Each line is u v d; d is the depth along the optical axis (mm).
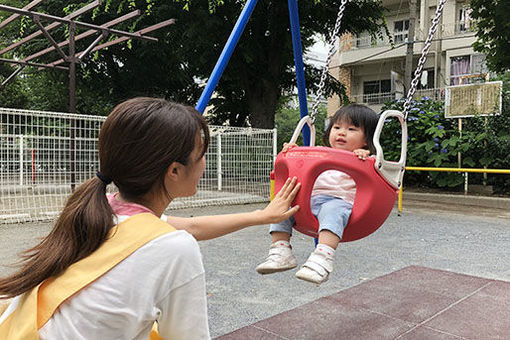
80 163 6191
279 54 12023
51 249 856
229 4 10609
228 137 8492
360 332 2271
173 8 10117
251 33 11406
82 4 11023
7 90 18453
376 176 1728
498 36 9117
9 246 4141
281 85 13664
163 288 829
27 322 804
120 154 868
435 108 9867
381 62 20703
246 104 15375
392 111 1847
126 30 11148
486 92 8562
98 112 16562
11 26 12625
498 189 9039
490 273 3443
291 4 2438
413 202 8430
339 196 1955
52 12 12016
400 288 2994
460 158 8773
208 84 2160
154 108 889
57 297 812
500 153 8539
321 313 2525
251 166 8219
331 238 1738
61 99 17438
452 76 18359
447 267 3604
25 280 841
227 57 2174
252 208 7098
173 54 12781
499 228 5520
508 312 2564
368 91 21344
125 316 803
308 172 1700
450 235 5004
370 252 4109
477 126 8867
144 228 853
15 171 7676
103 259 826
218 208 7035
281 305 2684
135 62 13492
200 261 874
